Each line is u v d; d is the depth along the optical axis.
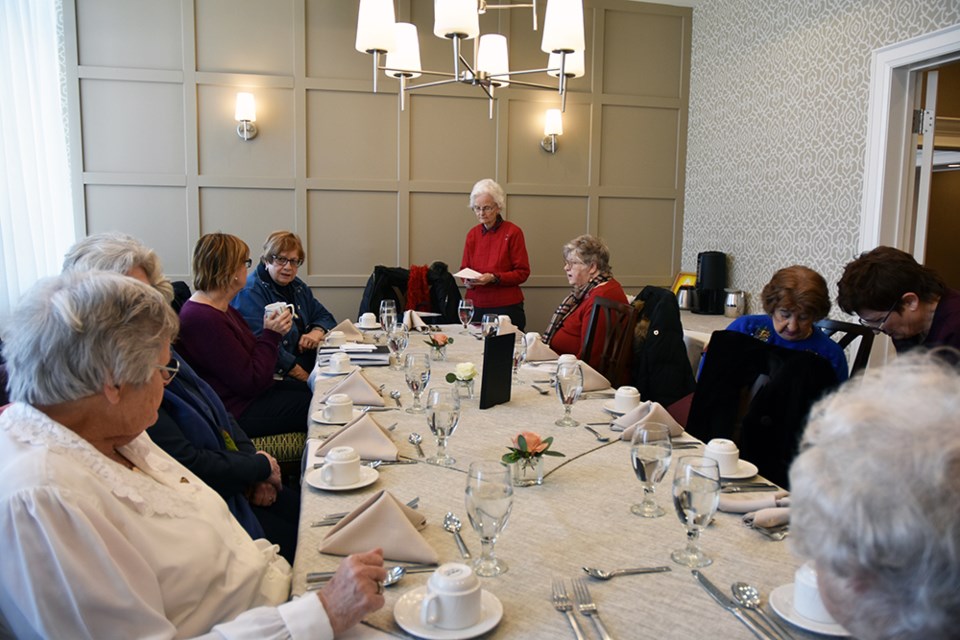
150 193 4.72
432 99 5.02
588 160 5.31
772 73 4.41
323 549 1.12
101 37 4.52
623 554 1.14
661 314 2.95
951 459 0.53
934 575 0.52
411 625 0.91
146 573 0.95
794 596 0.95
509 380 2.18
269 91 4.78
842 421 0.60
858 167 3.72
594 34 5.18
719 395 2.05
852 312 2.06
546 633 0.91
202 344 2.42
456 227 5.18
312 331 3.62
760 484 1.45
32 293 1.03
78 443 1.00
